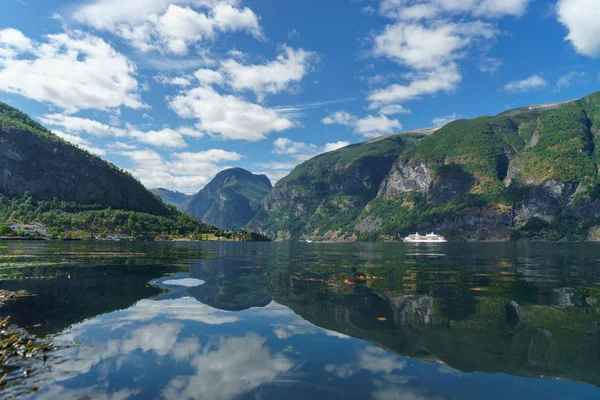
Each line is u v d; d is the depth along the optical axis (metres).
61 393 8.70
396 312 17.95
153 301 20.44
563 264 47.62
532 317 16.75
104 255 60.22
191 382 9.48
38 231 191.00
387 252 92.62
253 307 19.03
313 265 46.19
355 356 11.66
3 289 23.84
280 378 9.82
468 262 51.97
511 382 9.68
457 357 11.58
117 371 10.20
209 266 43.34
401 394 8.85
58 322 15.54
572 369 10.55
